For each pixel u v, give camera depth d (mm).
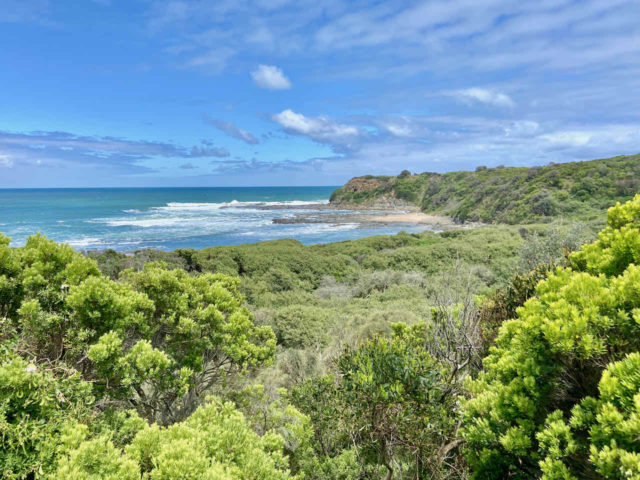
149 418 4824
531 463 2635
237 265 21078
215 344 5234
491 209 59062
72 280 4406
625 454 1798
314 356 7449
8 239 4773
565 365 2668
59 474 2148
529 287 4645
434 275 19047
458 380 3975
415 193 92062
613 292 2654
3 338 3562
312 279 21219
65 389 2979
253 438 2961
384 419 3268
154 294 5379
